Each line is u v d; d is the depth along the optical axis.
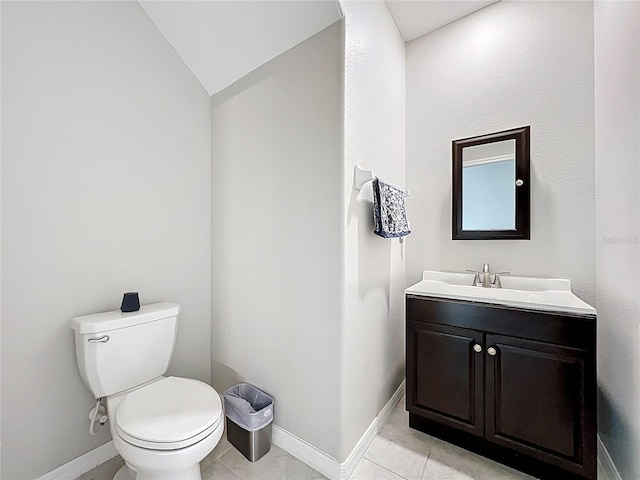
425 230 2.07
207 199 1.91
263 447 1.46
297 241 1.45
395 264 1.93
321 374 1.36
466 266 1.92
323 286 1.35
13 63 1.18
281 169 1.51
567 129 1.62
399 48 2.02
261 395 1.60
